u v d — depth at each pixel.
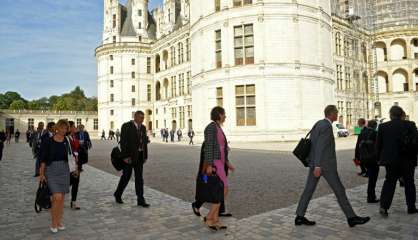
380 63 69.25
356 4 67.44
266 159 20.23
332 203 9.19
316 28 38.44
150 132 76.50
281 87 36.06
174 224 7.72
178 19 75.56
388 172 7.88
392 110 8.15
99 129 81.06
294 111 36.19
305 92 36.97
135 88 78.25
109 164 20.56
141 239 6.73
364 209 8.61
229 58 37.31
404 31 66.81
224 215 8.16
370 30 68.12
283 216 8.05
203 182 7.22
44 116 96.81
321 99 38.28
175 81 68.00
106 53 79.19
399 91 67.50
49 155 7.38
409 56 67.00
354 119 62.00
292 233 6.85
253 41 36.69
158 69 78.94
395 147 7.79
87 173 16.56
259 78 36.03
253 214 8.31
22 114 94.50
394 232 6.77
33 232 7.32
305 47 37.28
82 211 9.04
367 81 67.69
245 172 15.02
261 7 36.28
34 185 13.34
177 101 66.06
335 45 58.97
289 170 15.48
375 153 8.32
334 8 63.56
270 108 35.88
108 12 82.62
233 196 10.27
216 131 7.32
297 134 36.06
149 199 10.30
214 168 7.19
